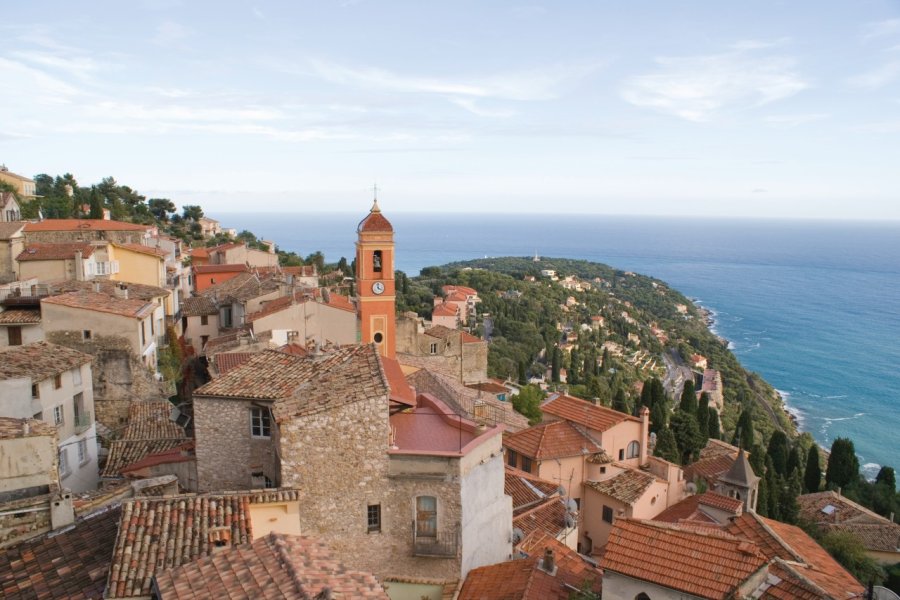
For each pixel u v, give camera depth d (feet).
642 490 147.64
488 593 84.23
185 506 69.21
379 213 219.20
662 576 70.69
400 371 115.34
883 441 521.24
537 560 90.94
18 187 458.09
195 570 55.83
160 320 202.08
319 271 511.40
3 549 69.97
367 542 84.79
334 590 51.16
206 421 90.27
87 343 158.30
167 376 190.29
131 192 569.23
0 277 229.86
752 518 99.45
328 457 82.23
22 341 158.61
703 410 299.58
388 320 219.61
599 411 169.37
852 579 91.09
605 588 73.87
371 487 84.64
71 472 125.29
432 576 86.58
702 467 205.87
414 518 85.56
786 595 71.10
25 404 114.52
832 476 272.51
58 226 303.07
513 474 141.38
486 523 94.73
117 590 57.16
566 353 551.59
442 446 89.35
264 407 89.10
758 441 350.23
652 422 269.64
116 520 73.05
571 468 153.89
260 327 213.46
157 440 129.70
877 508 254.06
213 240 568.41
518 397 248.93
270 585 51.42
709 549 72.64
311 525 81.82
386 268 218.59
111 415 157.58
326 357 97.09
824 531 188.55
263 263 401.08
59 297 163.63
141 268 257.55
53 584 62.90
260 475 90.07
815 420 570.46
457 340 292.40
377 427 84.23
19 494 74.43
